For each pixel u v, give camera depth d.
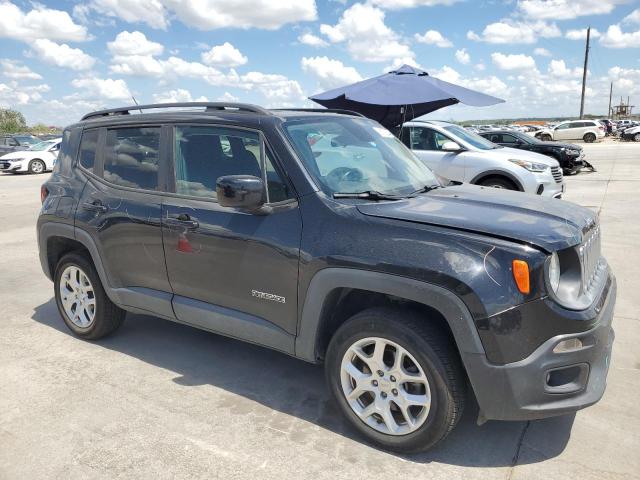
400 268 2.79
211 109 3.85
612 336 3.12
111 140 4.30
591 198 11.51
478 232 2.77
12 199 13.77
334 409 3.48
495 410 2.71
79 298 4.61
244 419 3.37
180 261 3.73
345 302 3.26
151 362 4.21
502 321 2.60
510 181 9.50
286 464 2.92
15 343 4.61
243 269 3.41
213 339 4.65
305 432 3.22
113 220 4.08
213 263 3.55
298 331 3.25
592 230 3.19
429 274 2.71
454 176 9.94
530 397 2.66
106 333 4.56
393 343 2.88
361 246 2.94
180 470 2.89
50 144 23.83
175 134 3.88
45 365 4.17
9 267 7.11
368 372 3.08
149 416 3.42
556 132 39.28
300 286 3.17
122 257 4.09
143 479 2.82
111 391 3.75
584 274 2.91
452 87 8.05
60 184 4.58
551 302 2.64
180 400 3.62
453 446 3.05
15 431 3.27
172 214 3.75
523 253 2.63
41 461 2.99
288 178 3.29
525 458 2.94
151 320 5.11
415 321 2.85
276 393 3.70
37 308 5.52
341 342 3.07
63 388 3.79
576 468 2.85
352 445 3.09
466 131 10.68
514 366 2.63
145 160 4.04
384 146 4.05
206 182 3.68
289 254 3.19
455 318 2.67
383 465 2.90
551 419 3.29
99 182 4.30
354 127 4.00
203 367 4.11
